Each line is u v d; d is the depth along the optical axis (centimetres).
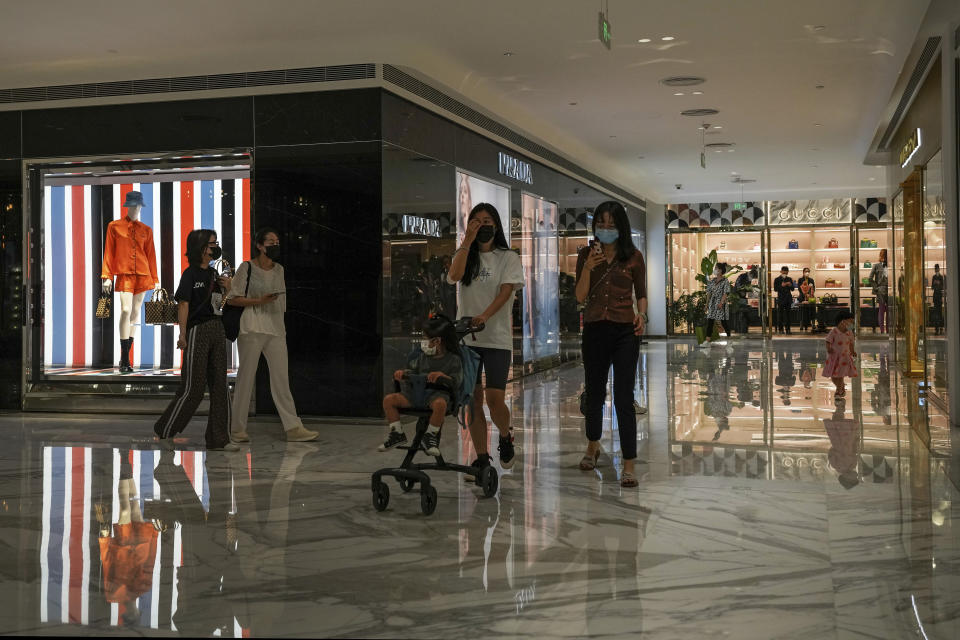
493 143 1128
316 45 838
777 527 427
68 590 345
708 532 419
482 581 349
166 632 300
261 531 432
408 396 483
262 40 827
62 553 397
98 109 898
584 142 1484
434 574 359
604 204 534
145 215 945
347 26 794
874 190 2238
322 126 840
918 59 895
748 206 2306
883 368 1348
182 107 876
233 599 332
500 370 515
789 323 2388
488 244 521
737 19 805
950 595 328
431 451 478
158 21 767
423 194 916
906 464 585
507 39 855
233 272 927
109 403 920
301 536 422
